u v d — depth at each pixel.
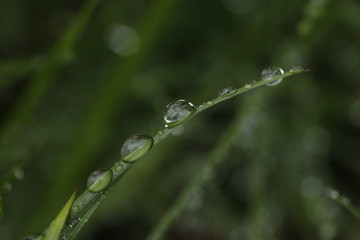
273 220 0.23
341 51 0.28
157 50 0.28
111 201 0.24
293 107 0.26
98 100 0.23
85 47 0.27
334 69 0.28
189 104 0.16
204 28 0.29
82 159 0.23
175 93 0.27
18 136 0.23
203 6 0.29
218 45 0.28
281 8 0.26
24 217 0.24
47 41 0.29
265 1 0.28
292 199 0.24
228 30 0.28
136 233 0.25
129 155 0.16
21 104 0.22
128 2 0.28
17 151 0.23
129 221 0.25
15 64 0.23
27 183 0.25
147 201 0.25
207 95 0.26
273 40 0.27
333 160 0.27
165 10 0.23
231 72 0.26
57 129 0.26
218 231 0.24
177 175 0.25
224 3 0.29
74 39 0.21
